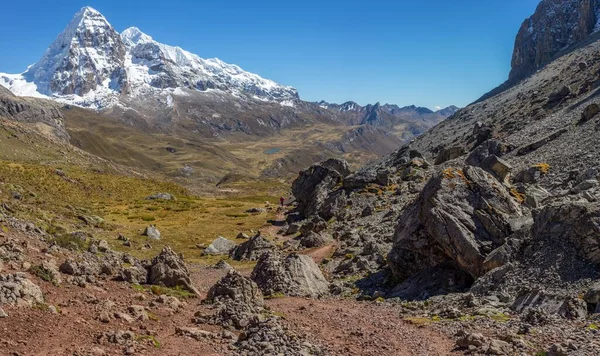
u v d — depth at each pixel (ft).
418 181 223.71
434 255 103.04
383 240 144.36
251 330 59.16
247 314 68.69
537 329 61.72
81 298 64.59
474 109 465.47
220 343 56.13
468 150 275.80
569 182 131.44
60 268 76.48
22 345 44.88
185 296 83.66
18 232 96.12
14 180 248.11
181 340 55.31
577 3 652.89
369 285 110.63
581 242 78.64
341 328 70.28
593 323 61.57
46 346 45.96
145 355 48.01
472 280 95.40
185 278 89.61
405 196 202.90
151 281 88.38
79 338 49.57
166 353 49.73
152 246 179.22
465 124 412.36
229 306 74.08
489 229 96.73
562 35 631.97
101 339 49.90
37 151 534.37
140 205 298.76
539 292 72.74
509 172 141.59
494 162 143.02
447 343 61.46
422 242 104.63
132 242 177.06
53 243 92.79
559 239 82.23
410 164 254.27
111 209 268.62
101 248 115.44
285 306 87.40
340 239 170.81
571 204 84.17
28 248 84.12
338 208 215.51
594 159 145.18
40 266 70.79
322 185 248.32
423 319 75.25
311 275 110.63
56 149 599.98
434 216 99.91
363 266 124.36
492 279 84.28
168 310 69.00
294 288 104.37
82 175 346.54
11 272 63.93
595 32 538.06
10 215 124.67
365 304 93.71
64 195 268.41
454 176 108.17
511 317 69.87
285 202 369.91
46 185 268.41
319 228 191.52
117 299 69.51
